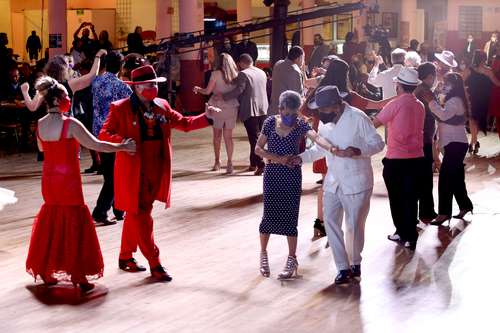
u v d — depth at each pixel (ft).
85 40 63.26
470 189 38.24
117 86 30.37
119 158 23.72
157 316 21.09
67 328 20.27
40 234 23.22
